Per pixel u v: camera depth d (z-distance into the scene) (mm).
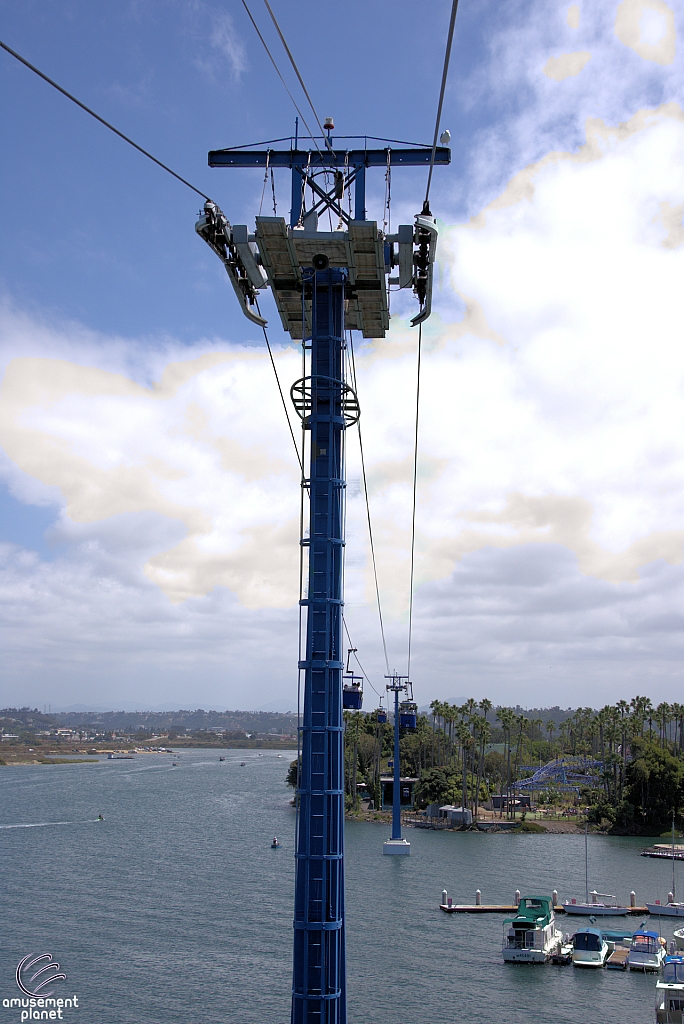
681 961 59719
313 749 34969
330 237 34906
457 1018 57000
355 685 68625
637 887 102125
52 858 119500
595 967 68312
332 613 36062
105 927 78625
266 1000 59031
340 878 34469
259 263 37500
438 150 36344
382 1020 56469
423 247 35875
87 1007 57375
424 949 72938
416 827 160000
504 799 191000
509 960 69625
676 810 160500
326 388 37469
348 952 71875
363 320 40969
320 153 36875
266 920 81500
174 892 94875
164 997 59438
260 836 144125
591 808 168625
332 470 37062
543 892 97938
